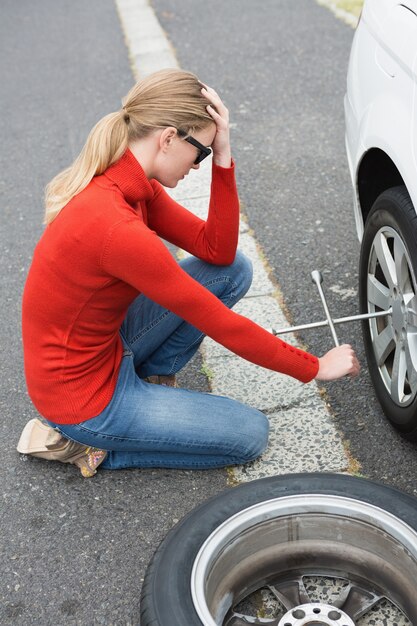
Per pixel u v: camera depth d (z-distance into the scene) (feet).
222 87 19.95
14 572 7.68
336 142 16.48
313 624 6.57
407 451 8.66
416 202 7.17
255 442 8.44
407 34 7.85
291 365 7.61
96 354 7.78
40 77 22.71
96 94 20.67
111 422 8.00
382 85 8.30
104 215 6.96
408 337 8.02
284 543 7.23
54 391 7.82
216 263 8.75
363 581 7.16
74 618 7.18
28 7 32.22
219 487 8.45
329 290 11.61
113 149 7.01
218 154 8.11
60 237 7.13
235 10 27.20
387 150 7.83
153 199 8.45
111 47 24.68
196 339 9.07
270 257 12.62
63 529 8.11
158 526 8.04
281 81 19.98
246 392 9.73
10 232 14.55
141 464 8.64
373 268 8.80
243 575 7.15
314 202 14.26
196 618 6.21
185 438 8.19
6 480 8.79
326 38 22.84
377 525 6.88
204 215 13.73
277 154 16.24
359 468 8.50
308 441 8.93
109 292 7.36
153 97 7.03
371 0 9.30
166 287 7.10
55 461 8.98
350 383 9.71
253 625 6.84
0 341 11.41
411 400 8.07
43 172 16.79
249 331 7.43
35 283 7.44
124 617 7.15
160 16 27.76
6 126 19.45
